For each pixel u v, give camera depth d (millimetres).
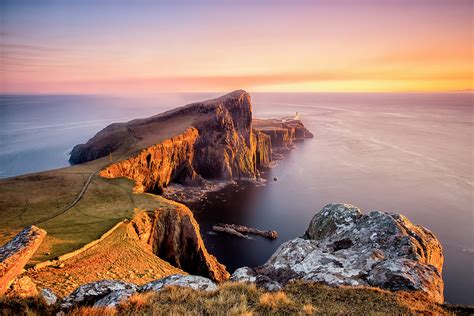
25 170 137125
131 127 149375
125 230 49000
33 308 12414
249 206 95375
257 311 12414
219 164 124375
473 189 109812
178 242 57969
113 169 86312
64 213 54844
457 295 52688
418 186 113812
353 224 28078
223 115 131750
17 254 12828
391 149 181250
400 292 15461
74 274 33031
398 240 22516
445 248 69000
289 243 24281
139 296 13141
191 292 14195
